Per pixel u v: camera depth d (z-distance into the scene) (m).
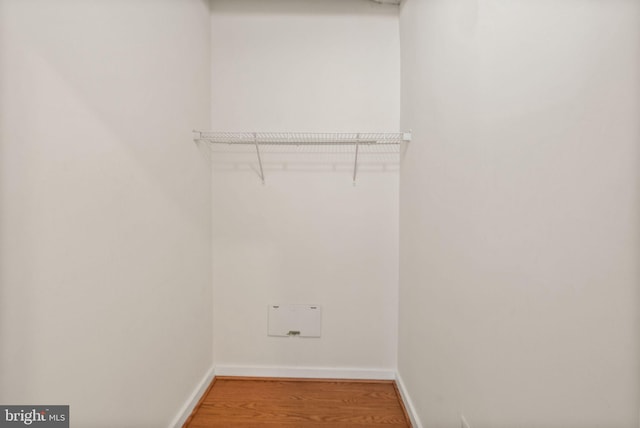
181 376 1.46
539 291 0.64
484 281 0.86
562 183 0.58
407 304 1.64
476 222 0.90
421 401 1.39
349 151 1.83
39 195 0.72
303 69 1.82
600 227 0.50
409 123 1.61
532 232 0.66
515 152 0.71
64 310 0.80
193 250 1.59
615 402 0.48
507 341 0.75
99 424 0.93
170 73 1.33
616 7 0.47
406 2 1.66
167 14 1.30
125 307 1.04
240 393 1.73
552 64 0.60
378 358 1.87
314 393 1.74
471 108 0.93
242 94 1.82
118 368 1.01
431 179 1.29
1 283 0.65
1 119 0.64
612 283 0.48
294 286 1.87
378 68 1.81
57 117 0.77
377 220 1.85
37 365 0.72
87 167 0.87
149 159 1.18
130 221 1.06
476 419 0.90
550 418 0.61
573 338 0.56
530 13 0.66
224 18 1.81
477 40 0.89
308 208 1.85
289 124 1.83
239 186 1.85
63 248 0.79
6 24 0.64
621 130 0.46
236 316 1.88
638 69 0.44
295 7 1.80
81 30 0.84
